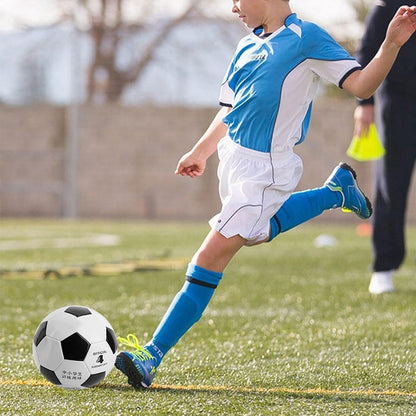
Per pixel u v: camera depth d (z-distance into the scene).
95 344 10.87
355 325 16.48
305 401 10.45
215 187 62.69
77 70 62.62
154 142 63.34
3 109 65.69
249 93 11.70
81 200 63.91
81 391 10.91
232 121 11.94
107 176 63.69
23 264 29.66
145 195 63.50
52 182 64.44
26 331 15.91
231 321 17.20
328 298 20.55
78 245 38.44
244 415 9.77
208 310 18.81
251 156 11.64
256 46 11.95
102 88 67.31
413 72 19.84
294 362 13.10
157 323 16.94
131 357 10.98
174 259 30.92
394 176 20.42
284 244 39.41
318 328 16.30
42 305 19.53
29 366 12.62
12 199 65.06
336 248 36.75
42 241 41.03
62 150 64.31
